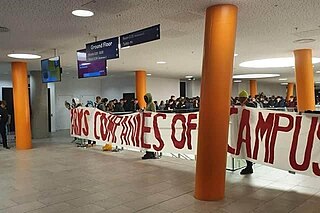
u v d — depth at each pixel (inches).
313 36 241.4
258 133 180.4
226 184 189.0
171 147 236.4
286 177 204.1
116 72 535.5
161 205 154.6
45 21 190.9
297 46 288.5
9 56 324.2
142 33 197.5
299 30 220.2
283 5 161.5
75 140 416.5
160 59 369.7
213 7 158.1
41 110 465.4
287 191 174.4
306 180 196.2
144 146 259.8
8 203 161.3
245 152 186.2
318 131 155.2
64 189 185.6
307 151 158.9
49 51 297.0
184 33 227.8
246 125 186.1
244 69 517.3
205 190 160.6
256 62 425.4
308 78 303.7
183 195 170.4
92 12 172.6
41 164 263.7
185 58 361.7
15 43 258.1
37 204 159.2
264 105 449.1
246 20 191.6
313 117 157.6
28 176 220.1
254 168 229.8
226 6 155.8
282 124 169.6
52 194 175.9
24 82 364.2
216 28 156.2
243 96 230.7
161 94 663.8
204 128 159.2
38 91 461.7
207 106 157.6
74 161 274.8
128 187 187.6
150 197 167.6
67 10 168.9
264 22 196.7
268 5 161.2
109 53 223.8
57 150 343.6
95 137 327.3
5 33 221.5
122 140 287.0
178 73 561.3
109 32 220.7
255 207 149.6
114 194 174.1
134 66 442.6
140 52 316.5
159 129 245.3
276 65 454.0
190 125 223.0
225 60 155.3
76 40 247.6
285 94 1073.5
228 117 159.2
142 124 261.1
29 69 449.4
